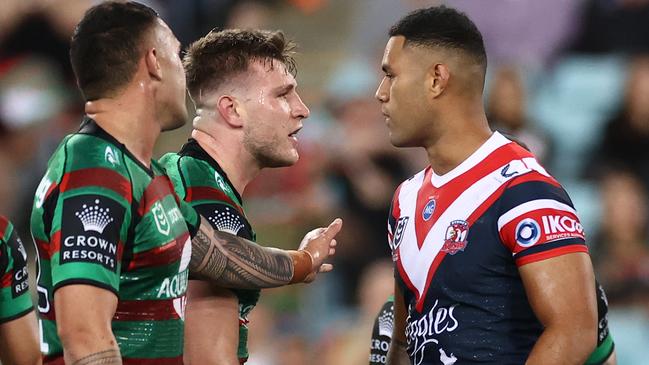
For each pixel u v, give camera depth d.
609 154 36.16
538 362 13.90
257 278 15.13
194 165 15.66
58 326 12.70
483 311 14.62
